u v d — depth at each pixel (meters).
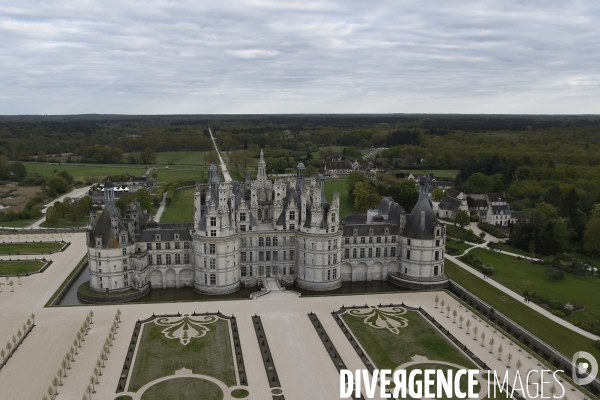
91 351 134.12
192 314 161.00
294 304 171.75
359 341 144.75
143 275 181.62
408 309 169.50
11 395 112.75
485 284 193.00
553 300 173.00
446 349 140.62
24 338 140.75
